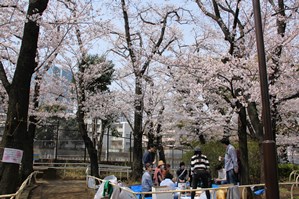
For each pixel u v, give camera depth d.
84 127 13.84
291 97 10.47
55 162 20.12
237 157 9.69
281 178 15.57
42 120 16.89
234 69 9.71
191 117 14.64
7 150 6.10
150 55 14.59
